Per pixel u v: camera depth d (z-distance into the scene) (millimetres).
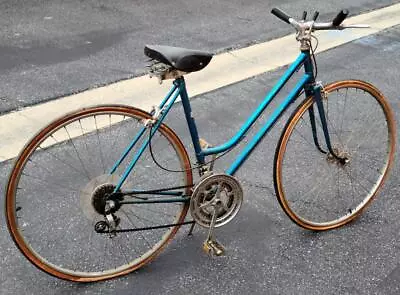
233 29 6191
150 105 4391
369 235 3143
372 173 3635
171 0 7004
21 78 4688
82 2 6648
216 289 2723
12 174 2422
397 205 3404
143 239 3000
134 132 3973
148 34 5859
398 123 4332
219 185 2734
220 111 4438
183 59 2385
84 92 4535
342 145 3299
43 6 6422
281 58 5496
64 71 4879
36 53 5199
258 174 3650
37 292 2645
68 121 2457
